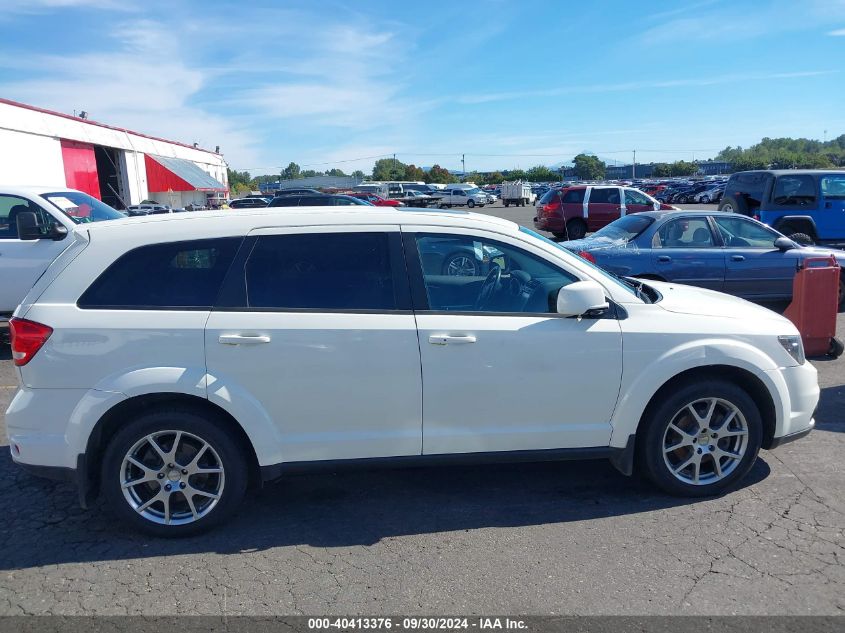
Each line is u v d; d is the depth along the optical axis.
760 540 3.53
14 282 7.81
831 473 4.33
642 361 3.81
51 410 3.51
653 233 8.73
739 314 4.08
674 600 3.03
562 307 3.69
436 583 3.21
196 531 3.67
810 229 12.92
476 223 3.93
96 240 3.67
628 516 3.83
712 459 3.99
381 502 4.09
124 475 3.58
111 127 34.31
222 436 3.59
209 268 3.67
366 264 3.77
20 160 24.72
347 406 3.66
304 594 3.13
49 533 3.74
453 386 3.70
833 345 7.10
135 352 3.51
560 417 3.82
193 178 42.25
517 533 3.67
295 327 3.59
